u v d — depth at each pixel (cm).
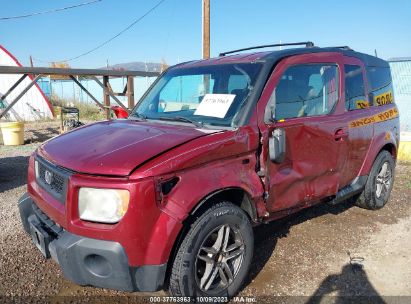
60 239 270
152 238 261
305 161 369
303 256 397
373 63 500
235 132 311
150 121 377
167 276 288
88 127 375
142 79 2483
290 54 378
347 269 372
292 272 366
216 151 293
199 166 284
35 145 1107
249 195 317
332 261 388
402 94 1402
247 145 315
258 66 358
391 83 550
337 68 423
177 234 267
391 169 539
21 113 1825
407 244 427
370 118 467
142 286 267
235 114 332
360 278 356
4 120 1788
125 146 288
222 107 347
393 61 1407
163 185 265
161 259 264
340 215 511
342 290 337
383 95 516
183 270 279
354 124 432
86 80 2672
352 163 443
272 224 478
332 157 401
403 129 1407
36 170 337
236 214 307
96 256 262
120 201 255
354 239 439
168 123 357
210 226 289
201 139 294
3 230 452
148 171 258
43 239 292
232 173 303
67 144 326
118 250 255
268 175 334
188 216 278
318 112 396
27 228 351
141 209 254
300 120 365
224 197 319
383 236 448
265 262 384
